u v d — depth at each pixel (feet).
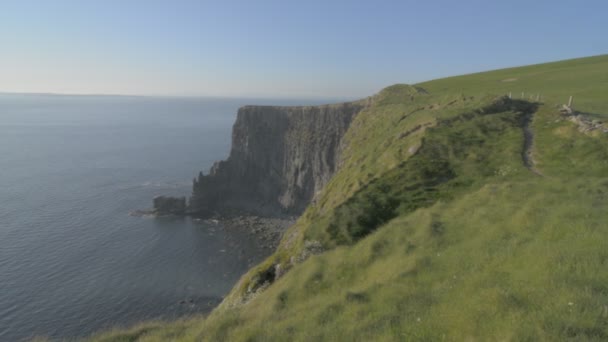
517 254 42.34
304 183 378.73
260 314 49.52
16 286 207.00
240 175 411.54
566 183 66.23
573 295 29.66
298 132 383.45
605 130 94.43
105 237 279.69
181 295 208.03
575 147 90.17
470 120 122.83
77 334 171.42
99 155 616.80
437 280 43.45
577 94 168.86
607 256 34.96
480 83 269.44
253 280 73.61
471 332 29.71
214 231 313.32
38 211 326.03
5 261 233.76
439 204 72.28
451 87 270.46
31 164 525.34
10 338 167.32
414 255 52.42
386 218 76.69
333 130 356.18
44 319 180.86
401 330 33.86
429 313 35.70
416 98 229.25
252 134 407.23
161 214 339.57
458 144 104.63
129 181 449.48
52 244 261.65
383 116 194.49
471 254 47.16
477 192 72.64
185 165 559.79
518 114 124.06
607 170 76.48
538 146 97.50
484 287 36.76
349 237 72.33
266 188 405.39
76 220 309.83
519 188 68.08
